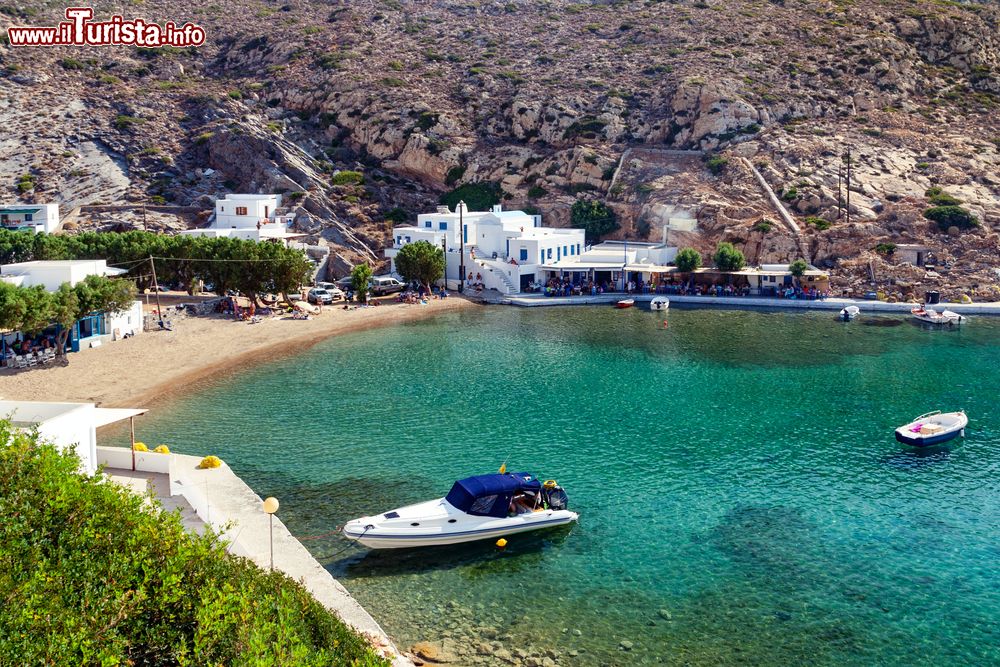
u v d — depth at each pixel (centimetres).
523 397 6309
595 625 3231
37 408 3594
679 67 15612
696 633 3180
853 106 14825
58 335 7056
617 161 13600
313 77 16525
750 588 3509
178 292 10294
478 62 17062
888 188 12394
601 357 7625
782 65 15738
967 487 4569
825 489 4547
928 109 15112
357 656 2420
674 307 10475
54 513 2330
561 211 13238
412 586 3519
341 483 4597
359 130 15100
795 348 7969
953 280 10462
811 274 10588
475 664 2958
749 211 11906
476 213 12594
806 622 3256
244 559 2719
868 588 3509
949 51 17150
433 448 5175
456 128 14788
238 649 2048
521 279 11312
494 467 4850
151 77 16825
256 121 15025
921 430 5303
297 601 2489
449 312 10112
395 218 13400
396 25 19438
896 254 10919
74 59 16550
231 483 4434
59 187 12938
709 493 4497
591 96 15112
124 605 2075
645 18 18462
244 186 13575
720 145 13650
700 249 11831
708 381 6756
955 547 3869
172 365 7188
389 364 7388
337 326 9062
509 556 3800
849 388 6544
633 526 4100
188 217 12588
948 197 12062
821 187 12344
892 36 16962
